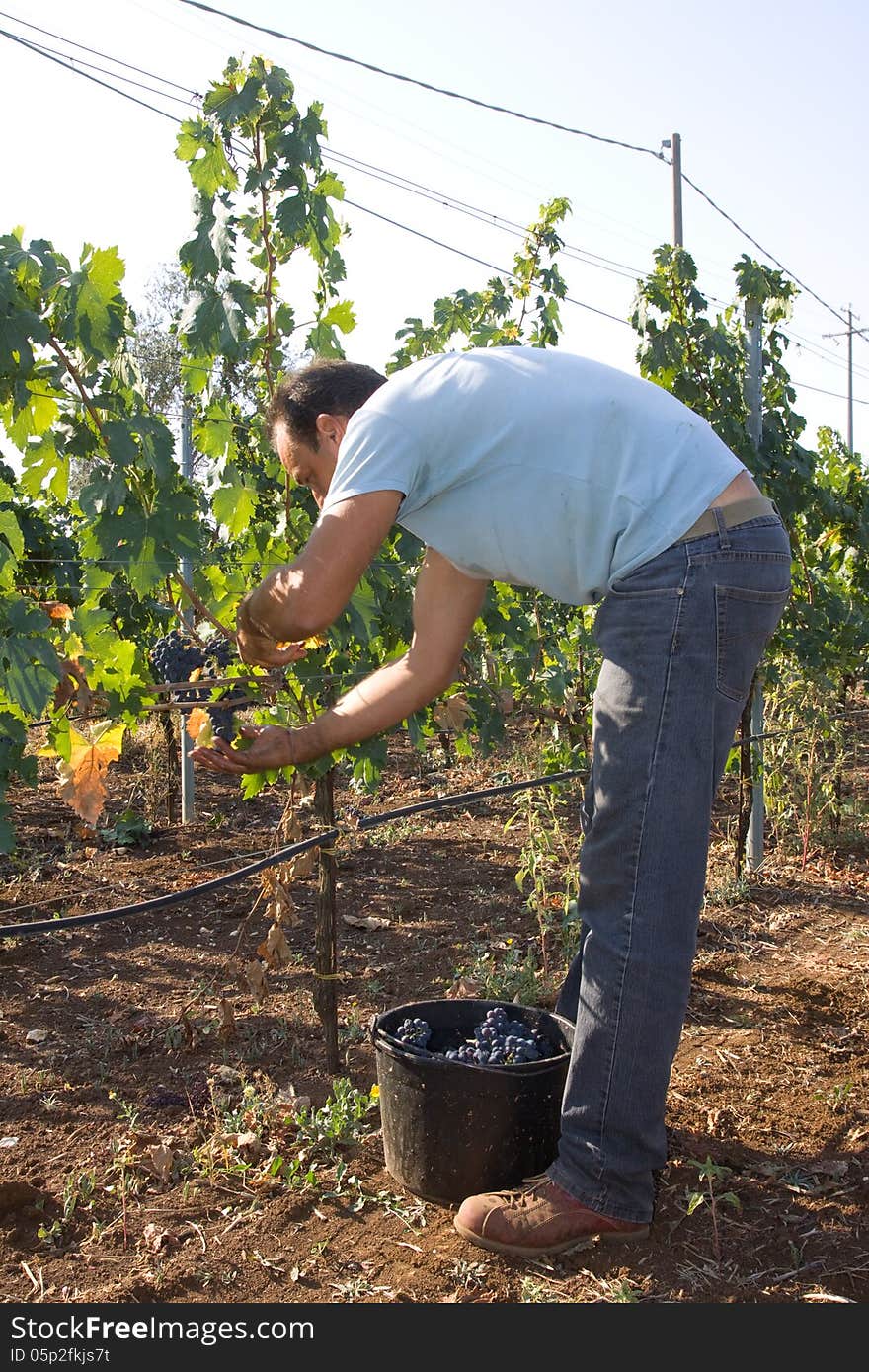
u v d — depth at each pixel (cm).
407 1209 269
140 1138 300
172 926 486
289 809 334
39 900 521
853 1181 279
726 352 521
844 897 520
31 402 267
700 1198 245
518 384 229
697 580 228
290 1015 389
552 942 459
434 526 239
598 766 241
